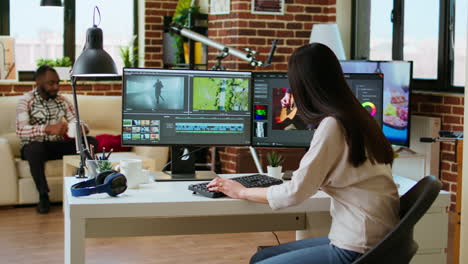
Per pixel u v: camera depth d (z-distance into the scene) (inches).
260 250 101.4
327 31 226.4
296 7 247.1
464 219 111.3
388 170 90.5
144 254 167.5
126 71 118.7
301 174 89.8
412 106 225.3
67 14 283.6
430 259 111.8
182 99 120.5
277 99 122.8
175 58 282.8
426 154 211.5
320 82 88.6
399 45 234.1
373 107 126.9
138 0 297.6
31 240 179.2
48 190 214.1
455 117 205.8
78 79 278.2
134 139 119.6
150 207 99.1
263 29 242.5
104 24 292.5
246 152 241.3
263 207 102.4
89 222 110.1
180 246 175.0
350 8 253.8
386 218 87.8
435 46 219.3
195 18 267.9
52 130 218.2
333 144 87.7
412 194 91.5
